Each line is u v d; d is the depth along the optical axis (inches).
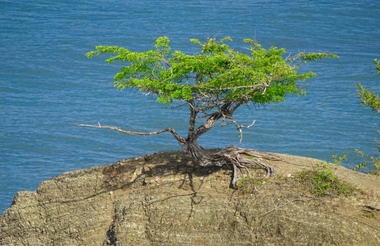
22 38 4072.3
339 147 2516.0
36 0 5162.4
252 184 1309.1
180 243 1239.5
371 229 1176.8
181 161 1445.6
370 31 4379.9
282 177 1321.4
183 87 1252.5
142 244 1253.1
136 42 3939.5
